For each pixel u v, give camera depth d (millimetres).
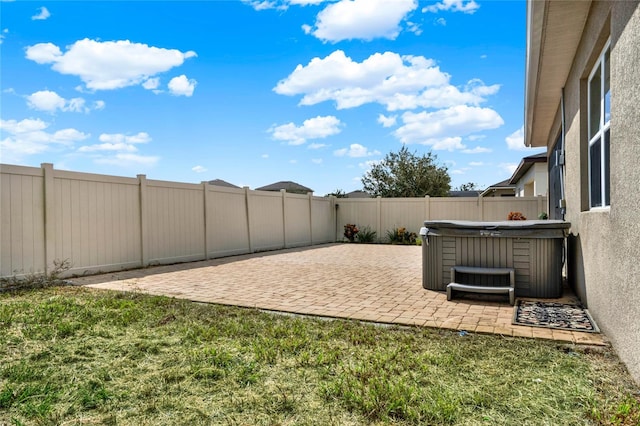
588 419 2201
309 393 2609
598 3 3848
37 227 6938
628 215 2818
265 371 2984
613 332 3295
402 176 25656
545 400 2432
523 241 5453
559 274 5375
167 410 2420
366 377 2795
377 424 2197
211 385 2766
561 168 7098
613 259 3258
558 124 7590
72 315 4633
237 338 3801
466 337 3699
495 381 2717
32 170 6883
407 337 3699
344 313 4703
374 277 7512
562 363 3018
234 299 5559
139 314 4637
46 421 2281
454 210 15523
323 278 7414
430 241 6102
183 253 9977
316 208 16125
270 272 8234
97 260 7988
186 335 3883
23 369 3021
